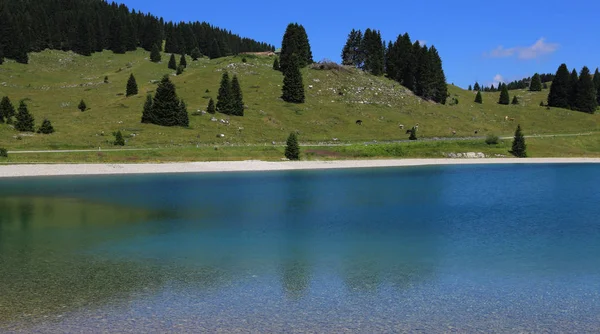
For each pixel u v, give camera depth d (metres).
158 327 12.79
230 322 13.18
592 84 161.75
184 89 130.50
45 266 19.52
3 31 175.38
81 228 28.12
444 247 23.30
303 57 162.75
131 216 32.41
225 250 22.58
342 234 26.50
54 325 12.90
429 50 163.50
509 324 13.21
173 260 20.59
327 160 84.00
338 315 13.83
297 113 121.44
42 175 58.56
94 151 74.06
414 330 12.67
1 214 33.00
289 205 37.56
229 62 164.62
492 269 19.23
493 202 39.44
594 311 14.34
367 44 173.12
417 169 73.88
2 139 77.62
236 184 52.69
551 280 17.67
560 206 37.22
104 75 171.88
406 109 141.00
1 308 14.28
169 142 87.12
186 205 37.41
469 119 143.25
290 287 16.66
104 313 13.88
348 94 143.25
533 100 177.25
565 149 108.81
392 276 18.19
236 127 103.50
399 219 31.36
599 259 20.91
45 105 120.38
